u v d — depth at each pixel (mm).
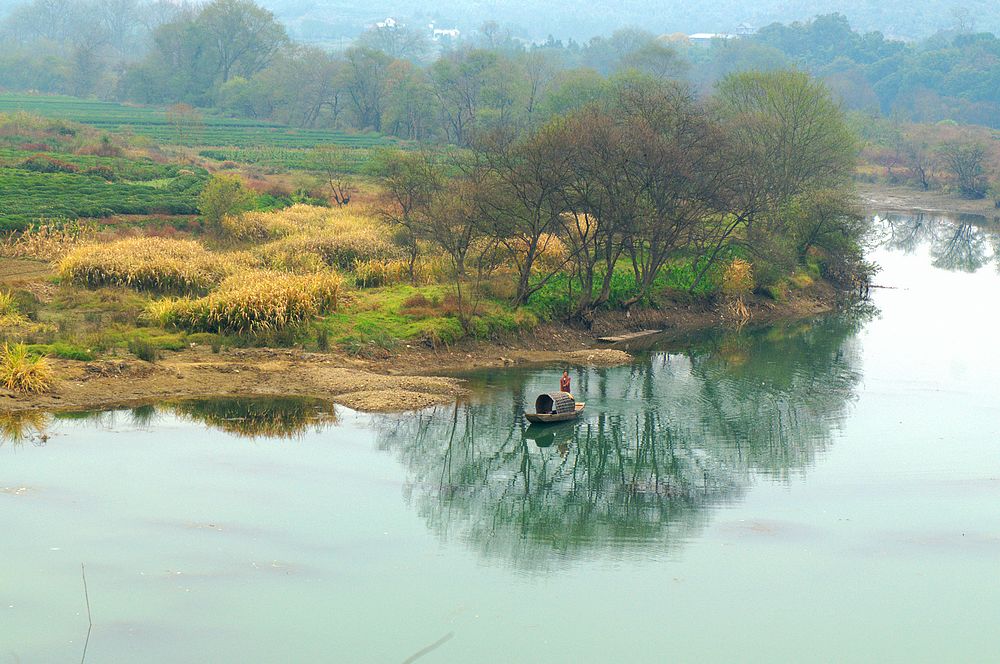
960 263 116562
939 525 37375
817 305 86500
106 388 47938
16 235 81062
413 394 50938
